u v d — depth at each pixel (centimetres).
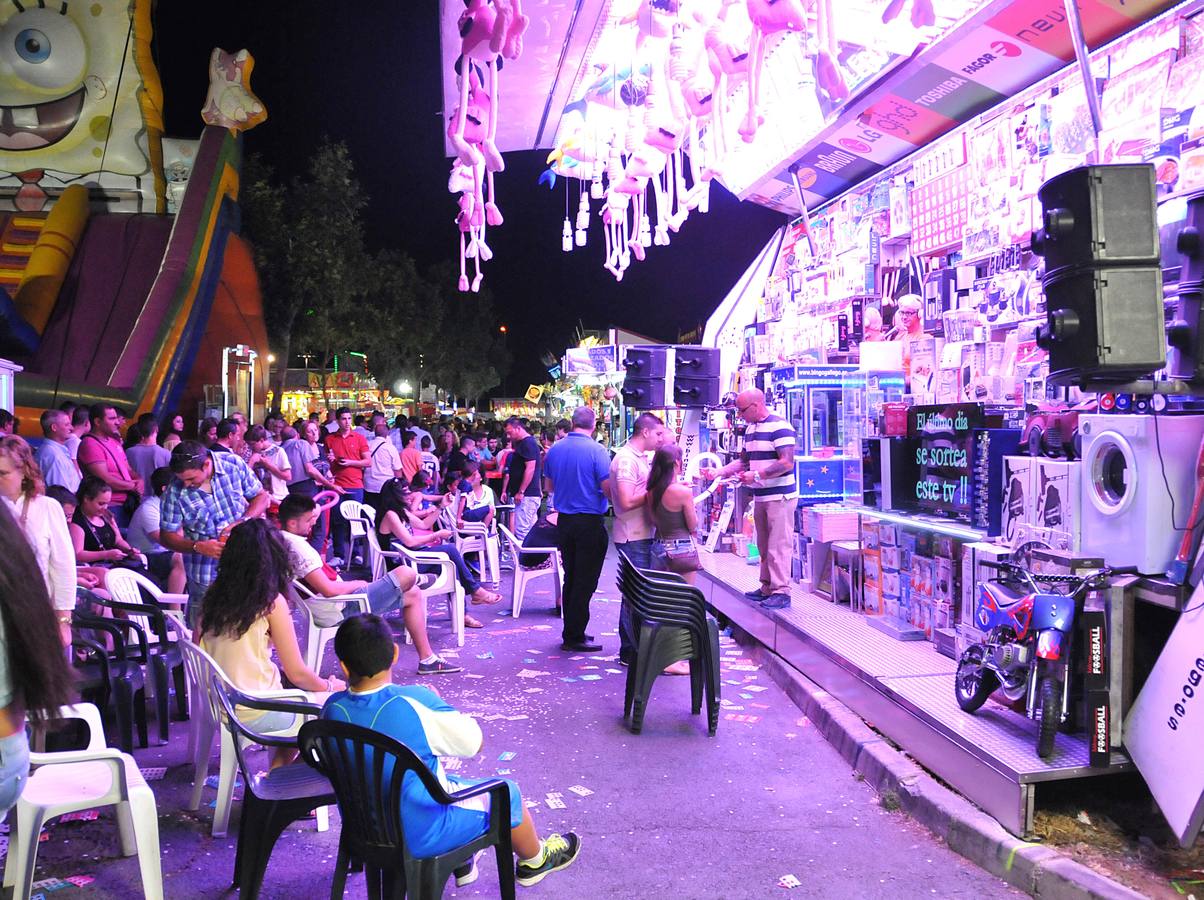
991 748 406
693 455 1181
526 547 939
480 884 376
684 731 570
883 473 702
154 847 319
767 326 1275
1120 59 649
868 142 915
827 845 405
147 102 2172
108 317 1909
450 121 611
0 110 2117
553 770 501
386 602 671
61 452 794
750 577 882
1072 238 412
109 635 598
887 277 970
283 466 1138
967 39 690
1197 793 348
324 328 3005
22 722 222
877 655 578
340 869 305
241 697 386
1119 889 327
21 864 307
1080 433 450
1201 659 362
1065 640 393
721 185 1249
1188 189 591
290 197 2930
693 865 386
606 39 725
